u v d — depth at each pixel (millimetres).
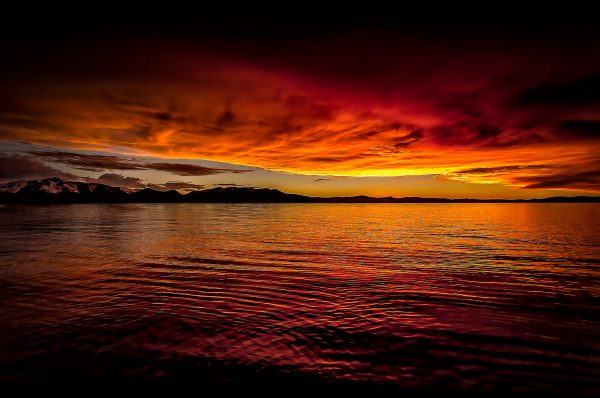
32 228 34938
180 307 9695
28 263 15883
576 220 51906
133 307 9656
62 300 10242
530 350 7180
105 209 105438
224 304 10023
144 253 18891
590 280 13203
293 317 9008
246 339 7574
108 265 15492
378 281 12875
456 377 6102
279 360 6633
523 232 31938
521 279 13328
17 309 9391
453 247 21797
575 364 6605
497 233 31094
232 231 32312
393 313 9398
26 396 5422
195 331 7977
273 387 5711
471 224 43438
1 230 32625
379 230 33875
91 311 9281
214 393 5531
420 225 41281
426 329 8289
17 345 7137
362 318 9000
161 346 7168
